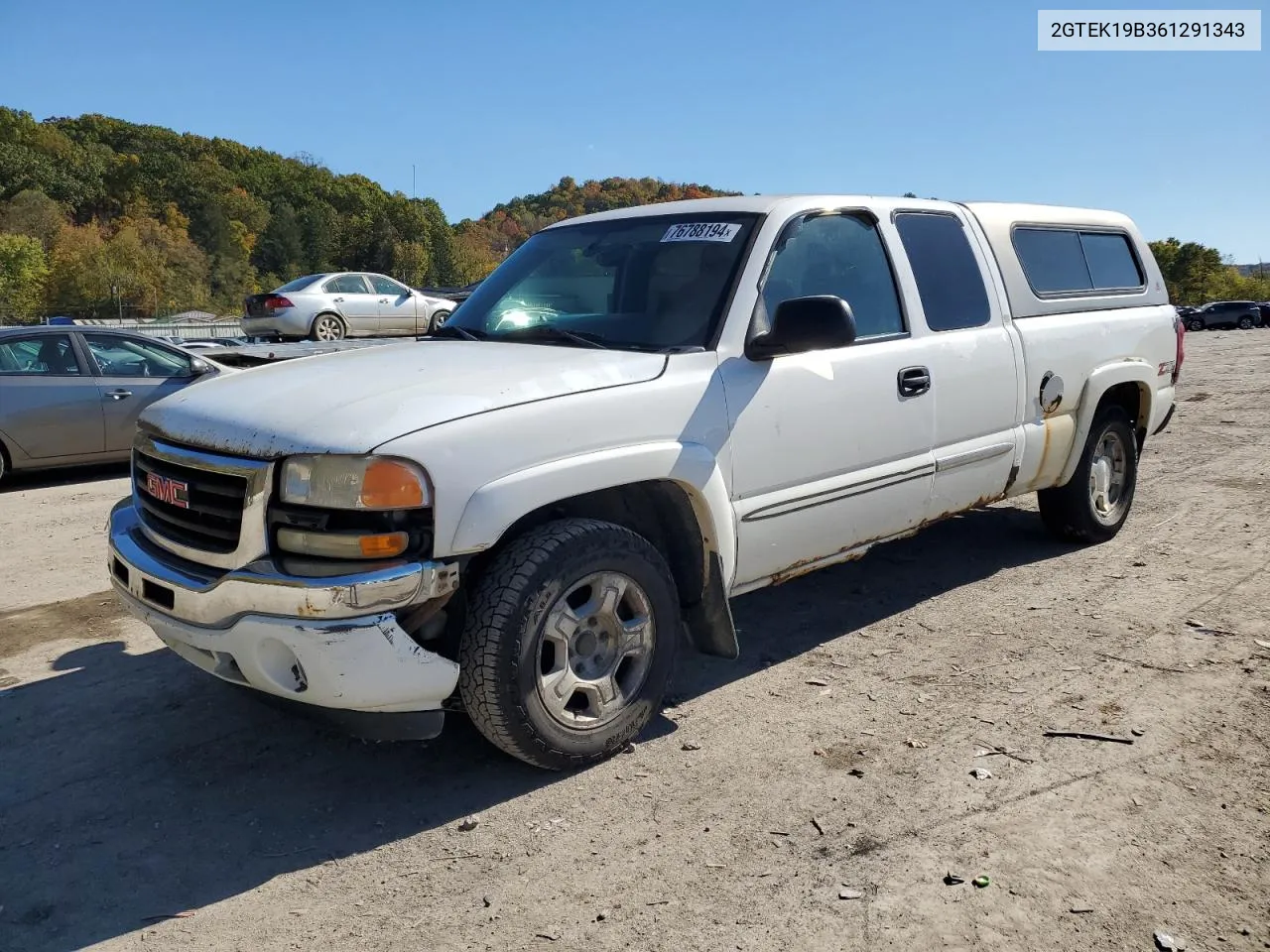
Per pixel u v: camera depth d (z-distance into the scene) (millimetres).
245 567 2826
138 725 3666
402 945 2404
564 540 3018
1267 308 54219
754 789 3070
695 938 2393
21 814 3055
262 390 3223
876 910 2471
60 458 8719
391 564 2746
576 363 3309
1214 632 4273
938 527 6188
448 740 3488
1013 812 2893
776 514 3674
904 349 4152
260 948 2406
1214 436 9391
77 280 90688
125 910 2570
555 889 2609
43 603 5156
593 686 3188
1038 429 4895
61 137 138250
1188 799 2939
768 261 3756
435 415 2871
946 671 3941
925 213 4543
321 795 3135
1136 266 5828
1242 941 2324
